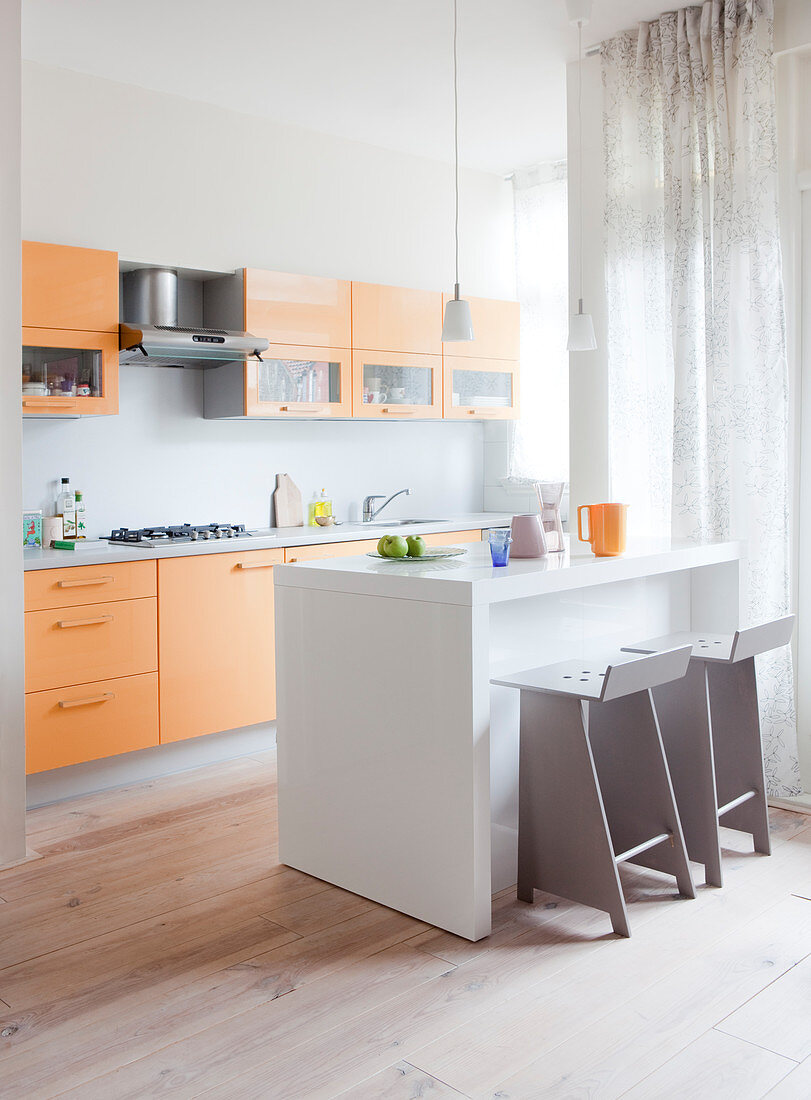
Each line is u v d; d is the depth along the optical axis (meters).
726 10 3.51
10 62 2.99
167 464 4.47
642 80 3.79
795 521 3.66
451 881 2.59
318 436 5.04
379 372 4.88
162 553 3.84
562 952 2.50
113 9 3.51
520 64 4.11
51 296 3.73
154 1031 2.18
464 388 5.25
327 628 2.86
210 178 4.49
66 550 3.79
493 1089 1.95
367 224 5.09
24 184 3.93
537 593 2.67
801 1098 1.91
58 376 3.80
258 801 3.70
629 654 3.17
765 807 3.11
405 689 2.65
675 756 2.96
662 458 3.87
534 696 2.69
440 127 4.84
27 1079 2.01
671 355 3.79
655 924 2.64
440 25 3.71
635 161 3.88
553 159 5.35
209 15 3.57
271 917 2.72
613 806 2.92
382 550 3.01
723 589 3.67
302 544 4.32
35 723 3.52
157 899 2.85
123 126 4.21
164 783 3.92
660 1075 1.98
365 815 2.81
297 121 4.73
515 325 5.49
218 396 4.51
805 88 3.54
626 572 3.02
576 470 4.23
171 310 4.29
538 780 2.71
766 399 3.52
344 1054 2.08
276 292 4.42
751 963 2.43
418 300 5.01
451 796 2.57
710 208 3.63
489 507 5.88
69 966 2.47
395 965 2.44
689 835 2.93
